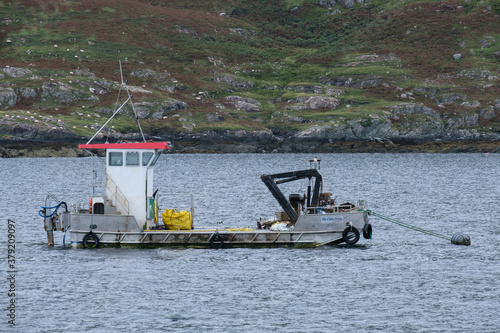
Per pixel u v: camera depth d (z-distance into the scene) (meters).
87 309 99.00
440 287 111.38
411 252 141.25
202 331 90.00
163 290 108.81
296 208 150.12
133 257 131.62
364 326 91.88
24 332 89.38
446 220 196.38
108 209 140.12
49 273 119.38
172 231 138.62
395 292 108.31
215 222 190.75
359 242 153.00
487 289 110.12
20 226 179.25
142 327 91.44
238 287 110.75
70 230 139.12
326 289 109.88
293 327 91.44
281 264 126.69
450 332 89.50
